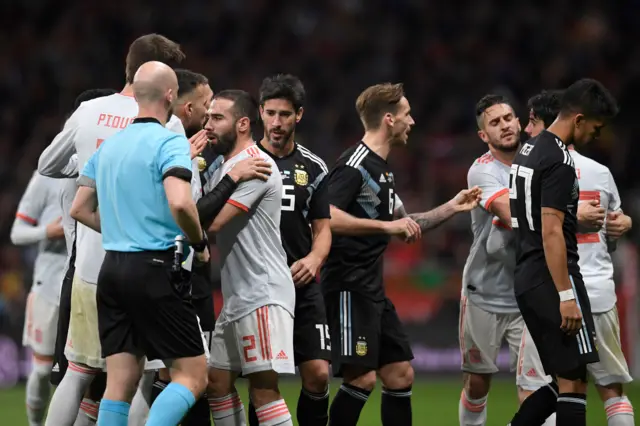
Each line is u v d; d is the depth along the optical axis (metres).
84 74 73.88
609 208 24.56
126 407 19.00
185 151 18.77
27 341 28.84
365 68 76.56
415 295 50.84
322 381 22.41
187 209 18.12
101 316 19.11
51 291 28.03
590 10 80.62
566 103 21.50
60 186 28.62
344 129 71.12
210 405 21.67
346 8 81.19
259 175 20.59
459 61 77.06
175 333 18.72
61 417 20.81
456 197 25.05
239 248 21.03
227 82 75.56
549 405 22.98
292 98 22.42
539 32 79.00
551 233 20.47
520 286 21.45
